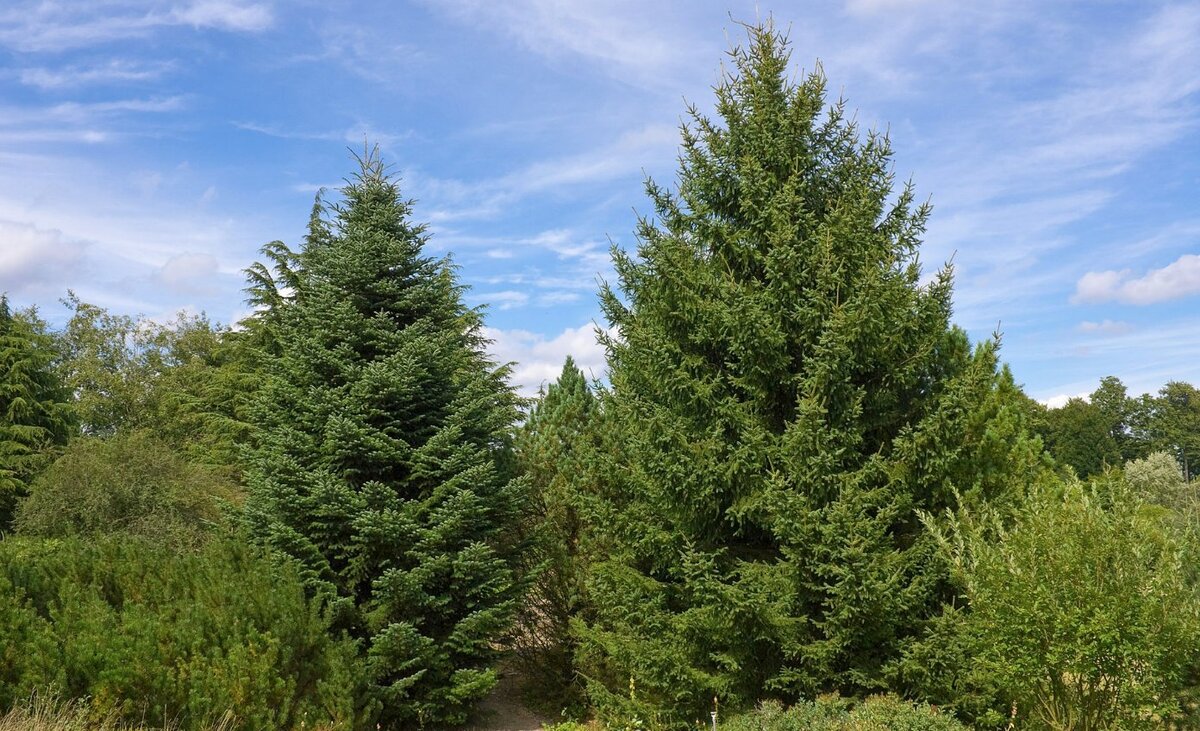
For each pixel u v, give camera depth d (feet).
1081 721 25.99
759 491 33.47
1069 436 195.52
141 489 64.85
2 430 93.61
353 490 44.21
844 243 34.50
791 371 35.58
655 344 36.27
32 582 33.58
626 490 39.58
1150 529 26.40
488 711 48.78
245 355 98.63
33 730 24.25
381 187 52.37
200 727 27.78
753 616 31.45
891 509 30.91
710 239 38.27
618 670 43.65
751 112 38.19
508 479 51.34
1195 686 28.30
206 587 35.76
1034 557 26.09
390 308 50.62
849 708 31.09
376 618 41.83
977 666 29.50
